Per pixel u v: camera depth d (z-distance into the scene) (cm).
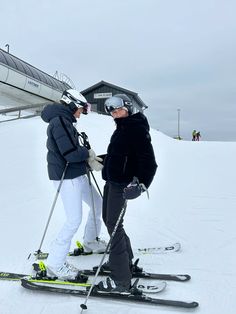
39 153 937
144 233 481
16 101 1988
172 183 771
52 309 292
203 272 361
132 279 347
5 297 312
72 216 337
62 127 330
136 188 283
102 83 2542
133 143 296
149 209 591
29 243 439
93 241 413
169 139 1642
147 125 307
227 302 301
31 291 322
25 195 640
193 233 478
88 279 345
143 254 411
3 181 728
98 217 407
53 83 2191
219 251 414
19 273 359
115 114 312
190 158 1077
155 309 291
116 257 307
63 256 337
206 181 788
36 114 1684
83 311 287
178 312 287
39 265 350
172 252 414
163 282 330
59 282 329
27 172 781
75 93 344
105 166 321
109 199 313
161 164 977
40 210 566
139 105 2641
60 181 338
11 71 1795
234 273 356
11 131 1250
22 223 511
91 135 1244
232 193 686
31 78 1944
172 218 543
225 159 1055
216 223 515
